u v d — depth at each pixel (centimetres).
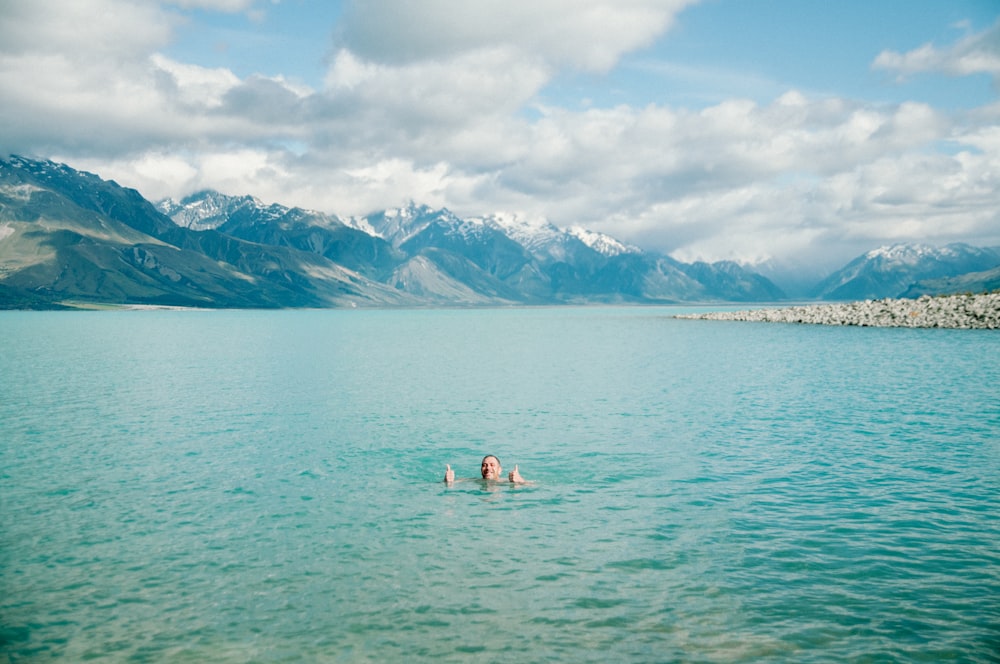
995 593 1538
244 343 12131
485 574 1678
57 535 1995
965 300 12938
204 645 1363
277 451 3130
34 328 19538
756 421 3753
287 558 1797
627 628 1405
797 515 2095
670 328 16038
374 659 1301
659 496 2333
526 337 13738
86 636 1405
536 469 2752
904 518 2047
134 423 3888
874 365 6481
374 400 4769
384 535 1966
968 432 3294
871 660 1277
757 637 1366
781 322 16488
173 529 2039
